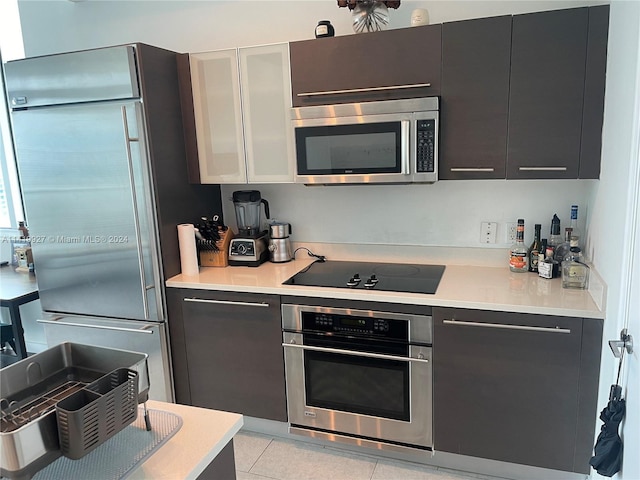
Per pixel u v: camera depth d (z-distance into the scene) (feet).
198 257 9.38
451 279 7.84
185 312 8.46
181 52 9.83
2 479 2.95
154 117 8.07
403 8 8.26
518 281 7.61
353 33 8.54
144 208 8.09
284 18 8.99
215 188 9.93
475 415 7.06
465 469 7.45
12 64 8.32
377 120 7.52
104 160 8.04
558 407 6.61
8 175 12.01
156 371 8.67
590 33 6.50
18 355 9.37
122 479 3.25
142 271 8.23
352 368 7.58
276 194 9.73
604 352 6.11
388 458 7.84
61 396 3.82
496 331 6.68
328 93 7.85
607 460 5.10
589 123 6.70
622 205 5.49
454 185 8.53
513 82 6.95
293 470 7.61
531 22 6.72
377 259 9.27
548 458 6.82
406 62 7.39
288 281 8.07
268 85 8.24
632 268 5.03
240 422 4.00
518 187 8.17
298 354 7.87
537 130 6.96
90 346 3.92
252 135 8.53
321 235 9.59
